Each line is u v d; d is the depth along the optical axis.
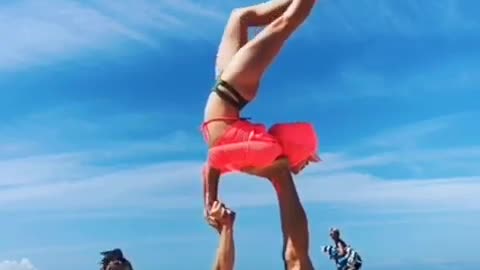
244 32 3.68
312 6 3.55
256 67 3.52
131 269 5.44
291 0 3.66
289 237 3.54
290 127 3.58
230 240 3.62
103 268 5.39
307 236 3.54
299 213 3.54
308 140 3.57
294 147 3.56
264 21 3.69
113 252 5.40
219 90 3.53
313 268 3.55
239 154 3.48
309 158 3.63
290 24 3.54
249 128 3.50
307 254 3.54
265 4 3.70
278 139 3.55
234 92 3.52
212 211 3.63
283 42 3.56
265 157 3.47
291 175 3.59
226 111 3.52
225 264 3.62
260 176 3.58
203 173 3.67
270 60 3.55
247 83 3.53
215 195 3.64
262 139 3.46
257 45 3.53
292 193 3.56
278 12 3.66
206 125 3.55
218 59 3.68
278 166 3.55
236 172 3.61
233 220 3.64
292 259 3.54
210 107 3.55
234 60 3.54
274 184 3.59
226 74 3.54
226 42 3.68
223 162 3.53
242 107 3.55
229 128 3.49
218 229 3.65
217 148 3.51
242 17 3.69
